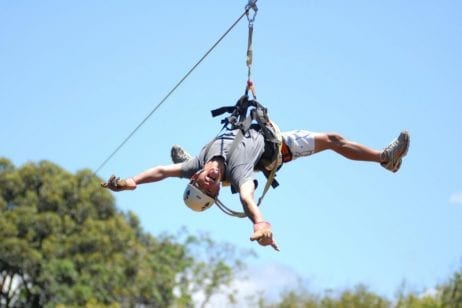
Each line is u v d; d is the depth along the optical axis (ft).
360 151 66.59
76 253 246.06
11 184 250.98
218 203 61.21
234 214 61.26
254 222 56.18
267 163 62.23
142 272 257.55
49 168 255.91
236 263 278.87
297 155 64.80
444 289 202.39
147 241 278.87
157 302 258.37
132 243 258.98
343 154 66.54
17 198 250.57
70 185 254.06
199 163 63.00
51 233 246.68
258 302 253.24
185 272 275.39
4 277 248.93
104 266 246.68
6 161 257.96
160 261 271.49
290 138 64.59
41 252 243.81
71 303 240.12
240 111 63.21
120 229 255.09
